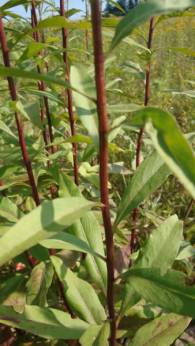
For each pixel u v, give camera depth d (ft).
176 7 0.67
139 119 0.63
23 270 1.66
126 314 1.32
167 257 1.06
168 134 0.57
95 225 1.19
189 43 5.79
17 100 1.27
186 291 0.78
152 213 1.93
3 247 0.61
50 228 0.67
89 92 0.83
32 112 1.28
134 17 0.68
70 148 1.68
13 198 1.86
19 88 1.34
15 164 1.44
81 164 1.67
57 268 1.12
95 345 0.91
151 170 0.92
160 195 2.27
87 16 1.74
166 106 3.50
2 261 0.60
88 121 0.80
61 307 1.55
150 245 1.07
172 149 0.57
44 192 1.93
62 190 1.26
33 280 1.40
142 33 1.53
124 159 2.63
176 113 3.53
